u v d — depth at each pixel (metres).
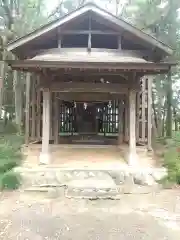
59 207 5.52
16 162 7.55
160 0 11.85
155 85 14.47
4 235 4.25
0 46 11.54
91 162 7.76
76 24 7.59
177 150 8.82
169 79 13.16
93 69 6.82
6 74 15.91
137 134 9.07
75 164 7.53
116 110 11.72
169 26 12.41
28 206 5.55
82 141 10.91
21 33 11.59
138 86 7.54
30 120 9.21
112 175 6.95
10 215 5.08
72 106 13.26
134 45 8.11
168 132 13.02
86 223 4.71
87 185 6.35
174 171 7.04
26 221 4.80
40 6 13.75
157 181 6.87
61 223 4.71
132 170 7.02
